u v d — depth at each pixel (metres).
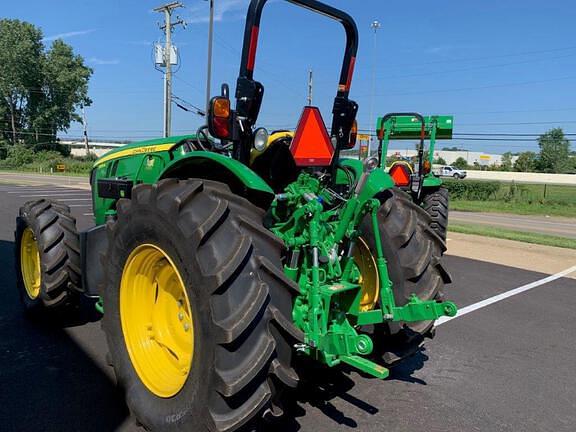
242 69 2.71
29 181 31.89
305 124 2.97
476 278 7.02
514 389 3.58
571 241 10.91
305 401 3.30
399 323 3.29
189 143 3.87
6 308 5.06
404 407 3.27
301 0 2.79
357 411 3.20
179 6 27.64
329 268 2.89
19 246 4.88
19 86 68.25
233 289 2.34
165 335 3.00
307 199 2.86
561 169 79.19
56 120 71.38
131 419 2.98
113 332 3.08
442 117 9.89
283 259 2.90
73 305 4.57
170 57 27.55
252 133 2.76
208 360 2.34
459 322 5.05
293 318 2.68
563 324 5.04
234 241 2.42
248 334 2.33
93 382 3.45
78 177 39.53
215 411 2.33
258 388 2.37
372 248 3.41
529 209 25.11
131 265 2.92
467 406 3.31
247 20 2.65
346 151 3.62
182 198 2.52
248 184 2.49
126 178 4.46
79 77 71.12
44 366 3.69
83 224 11.47
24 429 2.84
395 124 9.88
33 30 68.69
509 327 4.93
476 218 18.97
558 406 3.35
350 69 3.18
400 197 3.70
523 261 8.38
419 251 3.39
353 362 2.53
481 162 116.12
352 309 3.15
